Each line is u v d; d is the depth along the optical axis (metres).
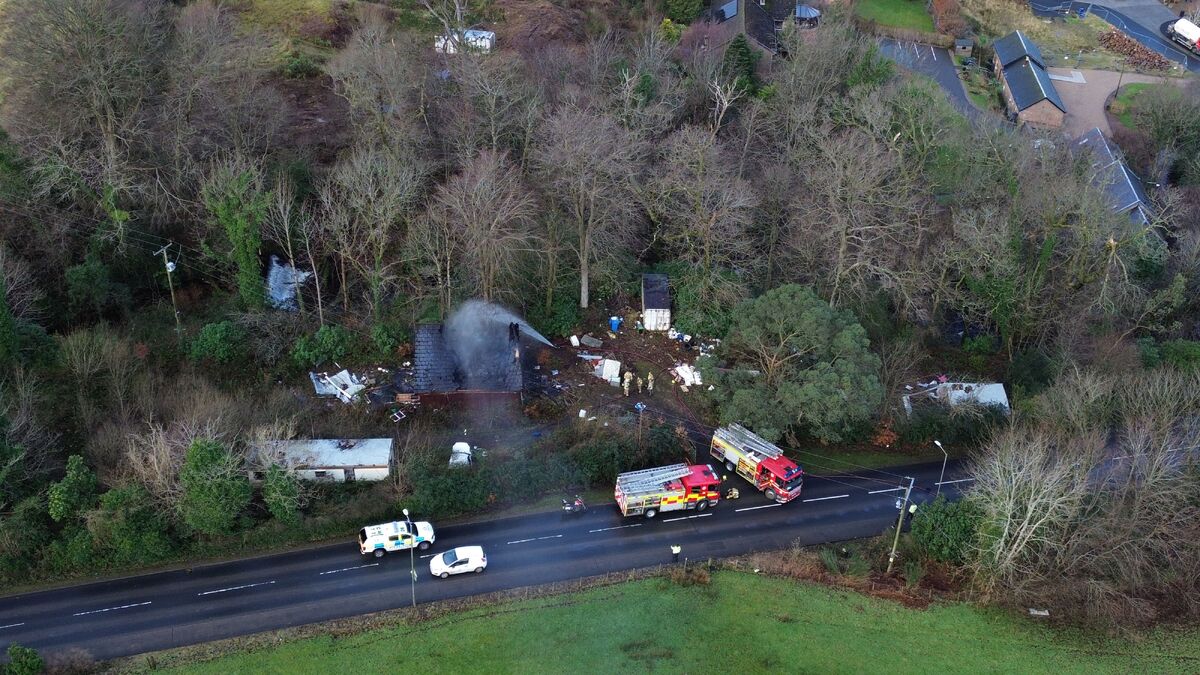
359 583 61.75
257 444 63.06
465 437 72.94
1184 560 65.44
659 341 85.75
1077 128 125.38
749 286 88.56
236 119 84.81
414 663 56.16
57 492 60.03
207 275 82.75
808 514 71.00
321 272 84.50
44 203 77.50
